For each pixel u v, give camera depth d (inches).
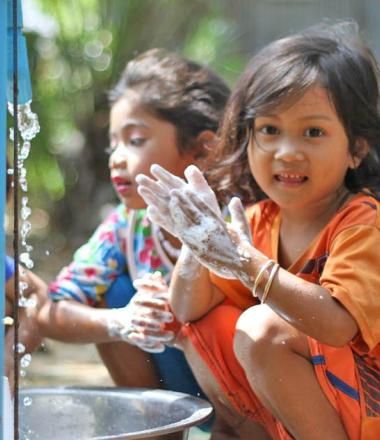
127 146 155.0
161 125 153.7
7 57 103.8
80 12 323.6
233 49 342.6
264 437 129.7
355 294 111.3
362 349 115.9
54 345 245.4
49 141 315.9
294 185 122.7
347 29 137.3
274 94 122.2
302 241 127.2
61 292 151.5
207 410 119.3
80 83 318.7
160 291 135.7
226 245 113.3
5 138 96.7
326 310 110.3
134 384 150.1
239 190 137.9
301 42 127.6
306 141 122.0
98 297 154.8
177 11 334.0
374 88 128.0
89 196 317.7
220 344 127.2
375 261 114.3
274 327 115.2
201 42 328.8
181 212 113.8
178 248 152.2
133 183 153.7
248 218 133.4
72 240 316.5
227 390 126.8
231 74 314.0
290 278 112.0
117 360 149.6
